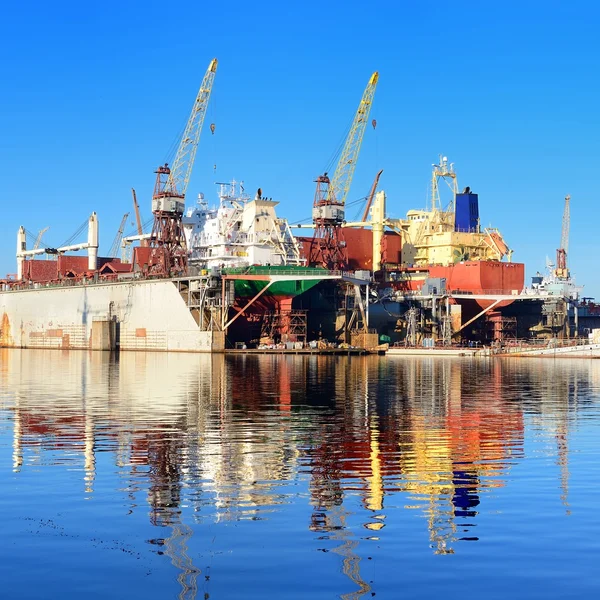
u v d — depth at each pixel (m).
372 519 25.31
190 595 19.23
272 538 23.45
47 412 52.97
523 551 22.11
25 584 19.91
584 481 30.73
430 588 19.56
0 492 28.77
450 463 34.56
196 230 198.38
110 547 22.61
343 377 91.62
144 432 43.62
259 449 38.09
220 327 167.25
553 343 167.12
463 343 182.62
